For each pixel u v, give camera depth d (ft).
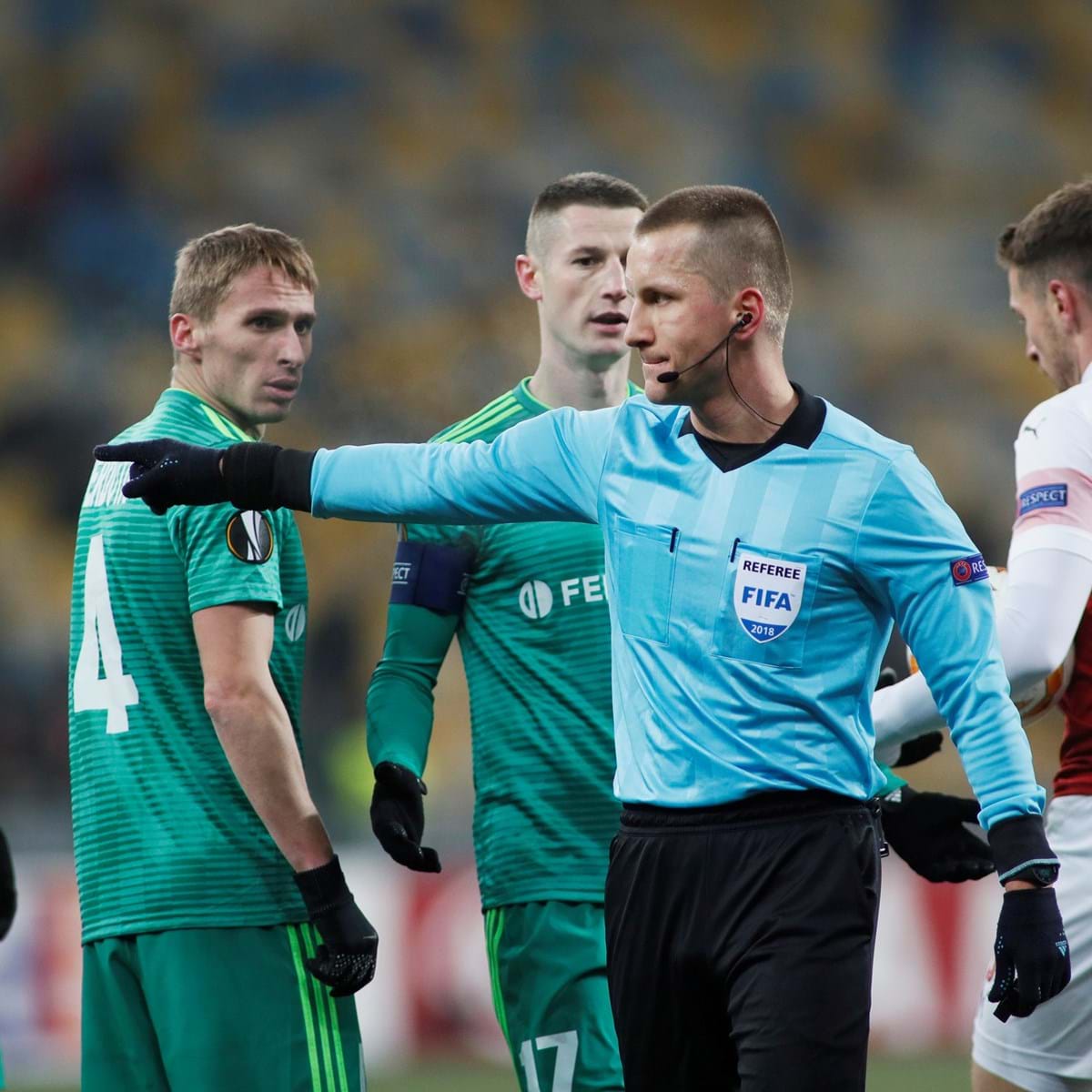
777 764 34.96
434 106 225.76
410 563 47.78
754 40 249.96
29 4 218.79
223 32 223.71
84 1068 42.96
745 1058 34.27
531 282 50.72
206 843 41.75
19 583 171.63
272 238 45.62
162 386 190.70
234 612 41.01
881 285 228.84
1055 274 44.78
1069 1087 42.88
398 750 45.57
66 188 205.98
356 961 41.06
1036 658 40.65
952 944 105.09
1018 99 255.29
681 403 36.09
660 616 36.06
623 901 36.76
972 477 209.56
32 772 146.61
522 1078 47.09
